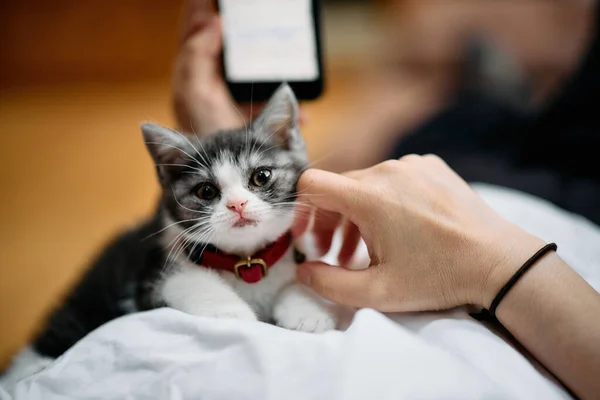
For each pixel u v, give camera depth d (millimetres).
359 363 192
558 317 205
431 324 226
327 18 1216
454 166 496
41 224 690
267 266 281
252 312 260
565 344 202
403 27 1032
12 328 534
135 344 219
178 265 292
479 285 219
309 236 290
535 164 460
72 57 1103
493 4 872
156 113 922
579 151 428
